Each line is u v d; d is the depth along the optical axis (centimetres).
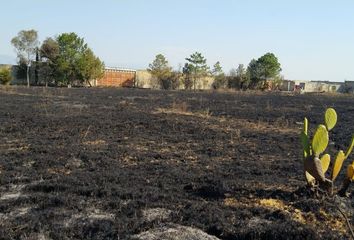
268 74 5981
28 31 5300
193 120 1891
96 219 657
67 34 5462
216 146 1310
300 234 588
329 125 507
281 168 1004
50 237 603
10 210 705
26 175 916
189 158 1123
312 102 3438
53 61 5441
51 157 1076
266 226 616
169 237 587
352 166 450
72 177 884
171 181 870
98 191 779
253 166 1023
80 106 2500
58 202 730
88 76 5597
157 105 2688
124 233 607
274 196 749
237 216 659
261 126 1817
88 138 1397
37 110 2194
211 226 626
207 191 785
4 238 594
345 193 726
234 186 802
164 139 1416
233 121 1953
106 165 1017
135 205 712
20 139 1365
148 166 1009
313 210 671
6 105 2442
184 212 673
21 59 5322
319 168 512
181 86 5947
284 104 3112
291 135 1563
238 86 6003
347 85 6700
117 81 6056
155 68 6009
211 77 6000
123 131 1558
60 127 1611
